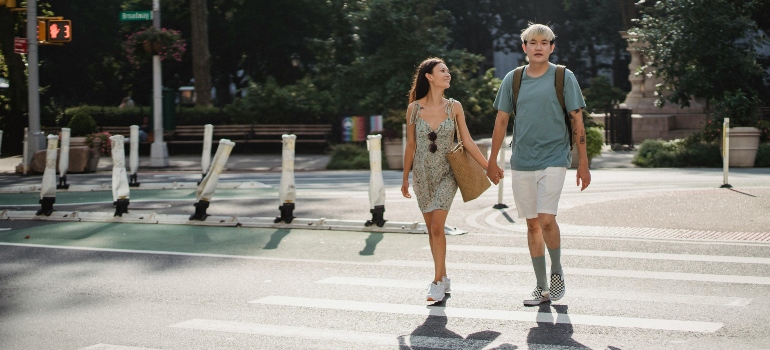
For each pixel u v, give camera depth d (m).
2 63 33.47
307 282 7.51
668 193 13.11
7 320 6.38
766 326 5.80
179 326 6.09
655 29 25.70
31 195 15.53
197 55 30.86
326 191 15.23
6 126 30.94
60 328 6.12
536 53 6.29
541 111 6.29
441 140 6.67
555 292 6.49
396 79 28.95
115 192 11.66
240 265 8.34
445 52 30.39
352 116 28.20
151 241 9.86
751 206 11.49
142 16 23.83
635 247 8.93
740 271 7.66
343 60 32.69
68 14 41.19
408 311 6.42
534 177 6.38
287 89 30.70
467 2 51.16
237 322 6.18
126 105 32.34
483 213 11.71
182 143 29.23
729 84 25.20
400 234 10.10
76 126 25.22
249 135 29.09
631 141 27.02
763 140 22.14
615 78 49.66
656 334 5.65
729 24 24.41
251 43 39.38
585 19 48.84
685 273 7.61
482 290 7.10
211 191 11.18
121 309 6.64
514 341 5.56
